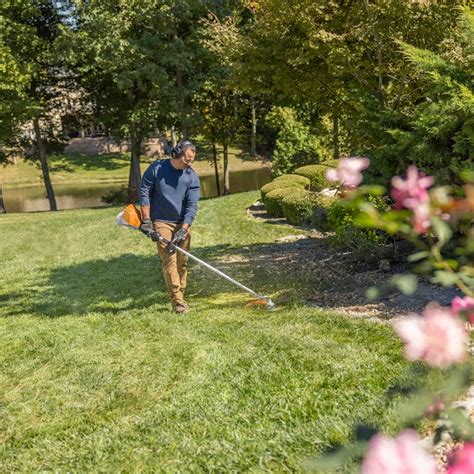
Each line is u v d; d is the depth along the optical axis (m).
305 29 7.22
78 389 4.02
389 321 4.71
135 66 24.02
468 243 1.51
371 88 7.57
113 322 5.72
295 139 24.58
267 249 9.57
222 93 28.94
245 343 4.57
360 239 6.86
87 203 36.97
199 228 12.71
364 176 5.92
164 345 4.77
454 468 0.88
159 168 5.91
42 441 3.31
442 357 0.99
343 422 2.91
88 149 55.97
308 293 6.20
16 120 24.47
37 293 7.83
